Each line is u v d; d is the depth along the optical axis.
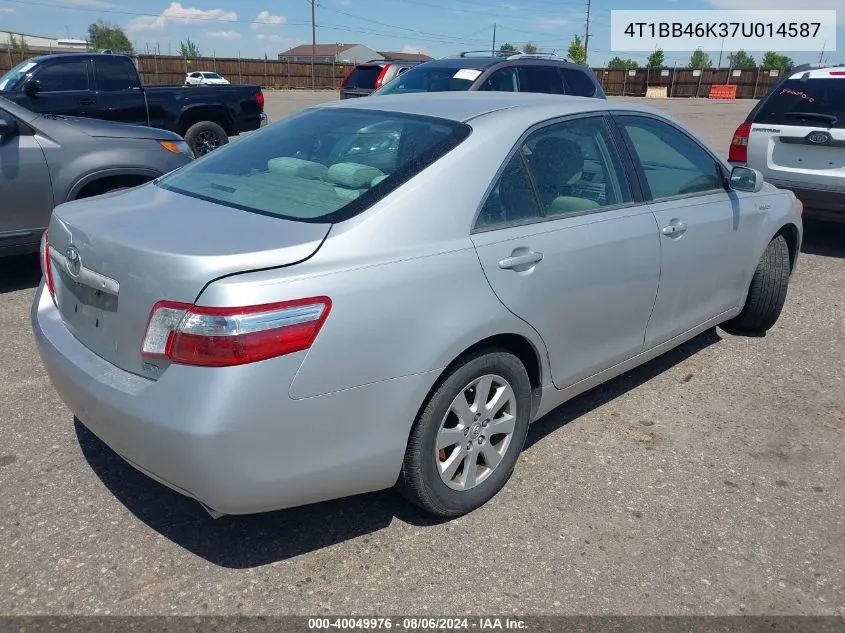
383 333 2.47
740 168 4.16
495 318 2.79
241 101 12.16
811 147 6.81
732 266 4.32
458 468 2.92
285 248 2.39
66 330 2.87
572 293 3.14
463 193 2.80
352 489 2.60
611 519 3.01
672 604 2.55
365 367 2.44
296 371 2.30
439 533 2.89
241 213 2.72
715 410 3.98
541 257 2.98
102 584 2.56
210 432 2.21
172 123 11.41
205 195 2.97
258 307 2.24
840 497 3.21
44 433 3.52
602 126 3.52
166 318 2.30
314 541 2.82
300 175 2.98
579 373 3.38
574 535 2.90
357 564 2.70
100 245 2.55
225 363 2.21
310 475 2.43
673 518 3.03
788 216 4.76
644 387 4.25
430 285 2.59
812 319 5.42
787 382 4.35
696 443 3.63
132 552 2.72
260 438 2.28
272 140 3.42
